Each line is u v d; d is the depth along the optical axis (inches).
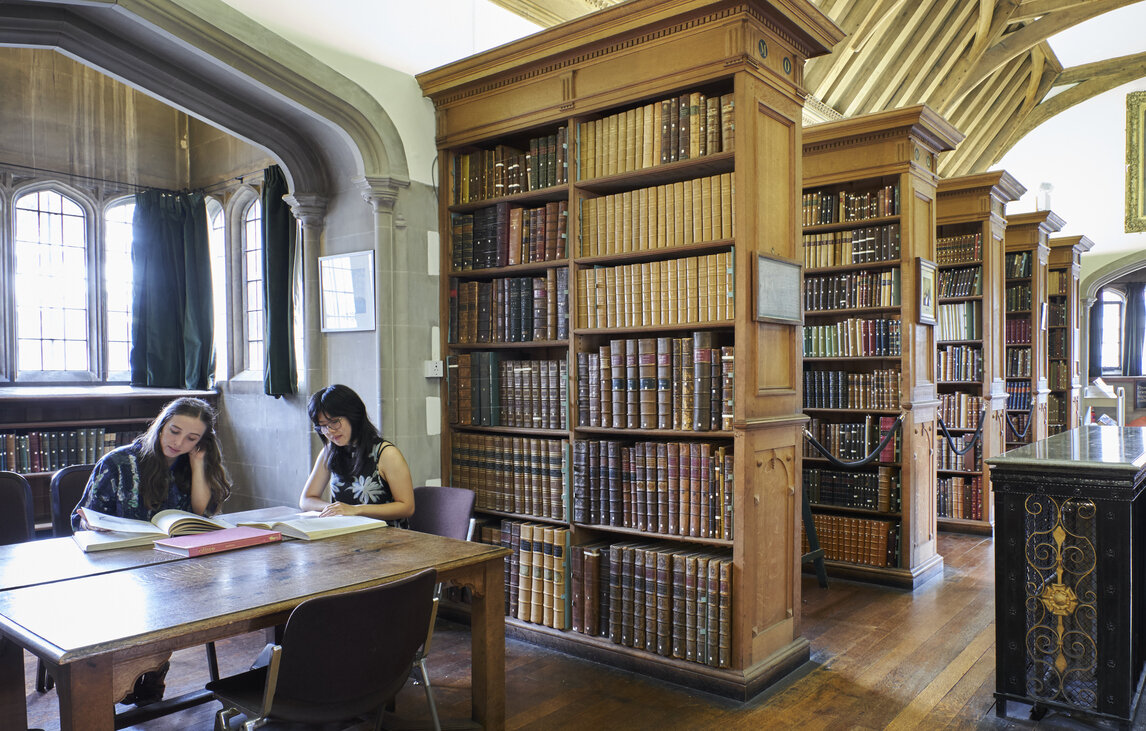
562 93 168.1
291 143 195.5
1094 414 553.0
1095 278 589.0
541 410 175.6
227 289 278.8
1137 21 511.5
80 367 294.4
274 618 86.4
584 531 169.3
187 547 108.3
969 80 452.8
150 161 300.7
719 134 146.9
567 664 159.3
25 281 279.3
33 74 274.8
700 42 146.3
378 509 137.4
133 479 129.1
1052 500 131.1
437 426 195.8
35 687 147.4
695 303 150.7
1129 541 124.6
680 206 152.6
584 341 169.6
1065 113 572.4
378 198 184.5
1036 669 133.0
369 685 87.0
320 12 175.3
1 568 101.3
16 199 276.1
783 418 152.9
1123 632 125.3
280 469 240.7
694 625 147.5
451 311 195.6
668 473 152.6
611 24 155.7
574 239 167.9
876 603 202.2
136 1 149.3
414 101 193.3
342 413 141.9
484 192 189.0
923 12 378.0
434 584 93.3
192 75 173.3
